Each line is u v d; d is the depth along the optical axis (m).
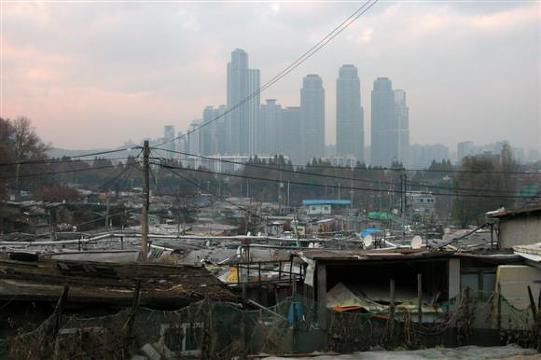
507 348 14.57
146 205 25.20
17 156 68.19
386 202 81.88
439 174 80.81
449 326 15.06
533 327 15.01
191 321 12.20
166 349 11.80
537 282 18.31
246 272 24.73
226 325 13.05
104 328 11.38
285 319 13.88
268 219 58.72
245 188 93.31
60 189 67.19
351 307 17.09
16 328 12.07
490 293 16.36
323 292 17.42
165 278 15.18
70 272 14.33
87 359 10.84
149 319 11.97
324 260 17.36
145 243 24.88
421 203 79.81
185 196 64.12
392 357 13.24
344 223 67.75
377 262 17.89
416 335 14.66
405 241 40.03
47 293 12.05
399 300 18.20
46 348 10.66
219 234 53.31
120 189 69.19
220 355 12.18
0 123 66.62
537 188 62.78
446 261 18.12
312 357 13.04
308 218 70.75
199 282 15.31
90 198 68.50
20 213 56.66
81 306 12.61
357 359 12.96
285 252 35.03
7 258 15.31
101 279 14.03
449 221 70.88
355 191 91.75
